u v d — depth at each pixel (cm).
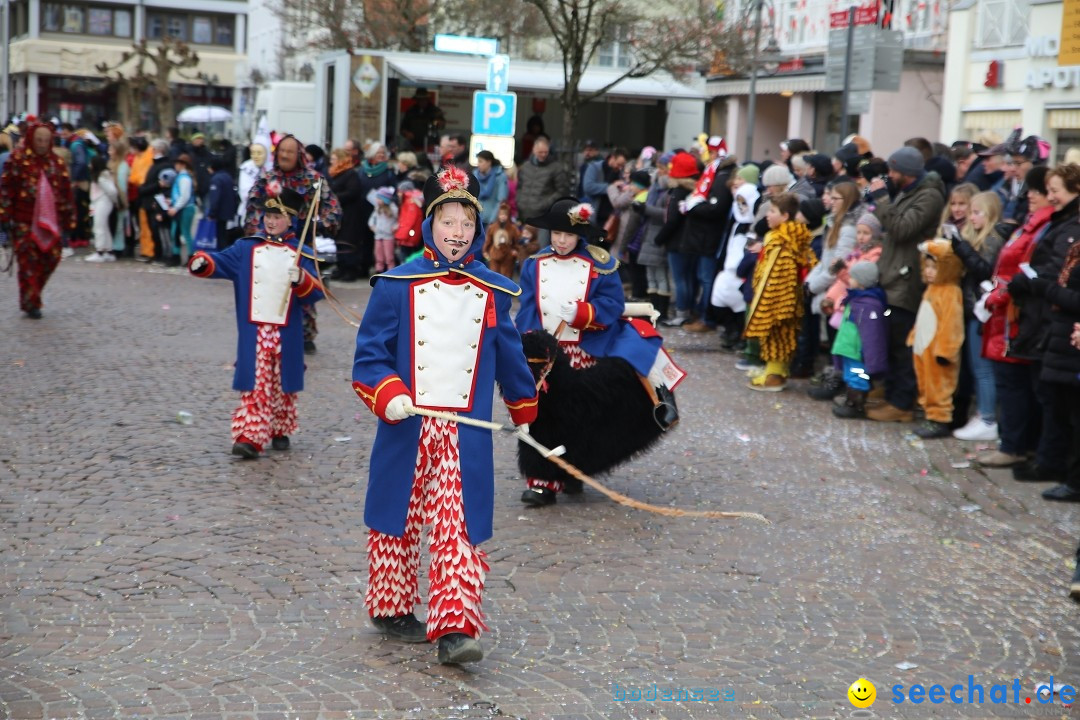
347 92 2136
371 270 1812
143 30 5625
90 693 437
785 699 454
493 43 1617
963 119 2031
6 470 740
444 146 1634
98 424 869
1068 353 725
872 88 1219
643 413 720
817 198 1145
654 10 2016
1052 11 1822
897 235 967
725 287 1233
